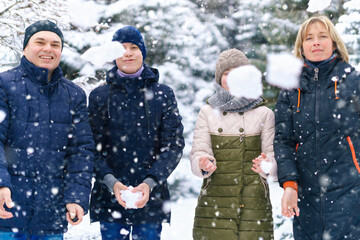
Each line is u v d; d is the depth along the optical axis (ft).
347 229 8.10
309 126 8.50
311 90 8.59
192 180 26.84
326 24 8.52
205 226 9.41
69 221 7.88
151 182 9.14
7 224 7.75
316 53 8.48
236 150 9.39
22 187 7.82
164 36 26.68
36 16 17.78
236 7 30.55
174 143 9.70
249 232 9.09
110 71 9.87
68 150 8.39
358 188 8.13
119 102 9.73
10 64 19.29
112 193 9.27
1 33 18.24
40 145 7.97
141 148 9.64
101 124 9.77
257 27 26.68
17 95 7.95
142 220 9.48
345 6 20.99
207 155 9.24
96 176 9.50
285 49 24.66
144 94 9.77
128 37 9.64
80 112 8.60
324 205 8.31
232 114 9.60
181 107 26.99
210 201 9.44
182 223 19.10
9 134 7.90
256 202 9.20
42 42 8.12
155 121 9.74
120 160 9.62
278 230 14.56
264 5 25.99
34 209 7.86
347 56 8.63
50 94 8.25
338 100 8.31
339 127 8.30
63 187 8.23
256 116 9.51
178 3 27.61
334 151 8.31
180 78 26.63
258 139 9.47
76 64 21.21
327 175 8.34
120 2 25.77
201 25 27.68
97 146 9.64
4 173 7.37
